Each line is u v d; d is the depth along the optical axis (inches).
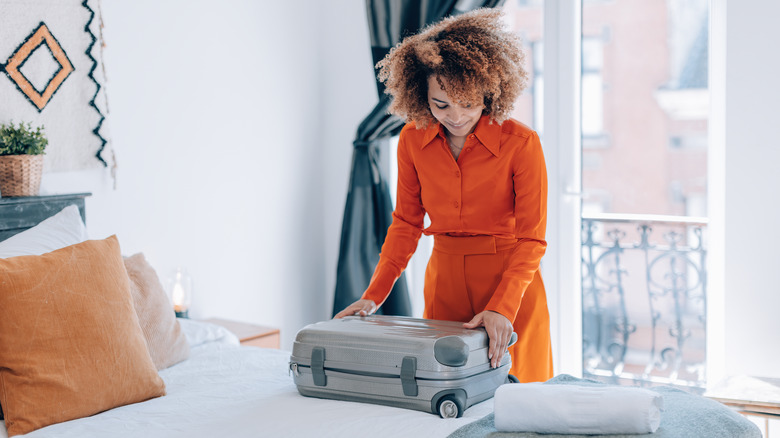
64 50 103.0
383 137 135.0
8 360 64.7
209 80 125.5
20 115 98.6
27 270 67.3
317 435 58.0
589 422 53.9
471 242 74.8
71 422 65.6
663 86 127.8
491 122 71.2
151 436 60.1
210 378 79.9
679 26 125.8
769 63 104.0
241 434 59.0
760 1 104.0
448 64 65.9
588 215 134.4
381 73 73.2
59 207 98.0
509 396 56.4
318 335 67.5
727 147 107.2
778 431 104.1
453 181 73.2
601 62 130.6
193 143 123.2
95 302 70.2
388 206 136.8
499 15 70.1
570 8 124.2
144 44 114.7
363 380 65.1
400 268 79.1
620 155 131.3
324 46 147.9
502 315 67.1
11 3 97.0
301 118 144.3
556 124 126.8
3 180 93.6
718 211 114.4
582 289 132.8
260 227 136.2
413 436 57.3
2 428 65.8
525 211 71.6
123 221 112.6
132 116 113.4
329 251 150.6
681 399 61.8
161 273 118.9
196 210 124.2
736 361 108.2
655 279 131.3
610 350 135.6
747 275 106.9
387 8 130.0
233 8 129.1
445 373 61.6
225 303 130.1
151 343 83.7
